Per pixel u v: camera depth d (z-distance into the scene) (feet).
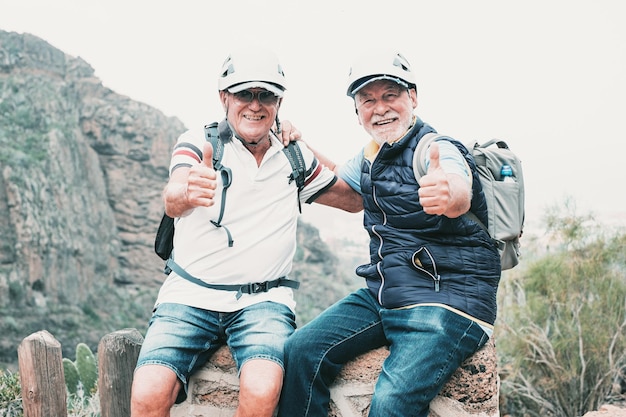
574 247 37.99
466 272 8.99
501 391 36.22
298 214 10.73
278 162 10.18
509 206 9.18
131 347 11.10
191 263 9.87
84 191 237.45
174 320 9.52
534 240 39.96
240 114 9.85
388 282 9.22
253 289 9.85
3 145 214.28
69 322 196.34
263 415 8.73
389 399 8.46
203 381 9.97
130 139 262.88
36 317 190.08
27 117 232.12
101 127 259.60
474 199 9.00
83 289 217.36
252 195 9.92
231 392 9.87
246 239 9.81
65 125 243.40
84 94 269.03
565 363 35.42
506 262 9.57
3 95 232.73
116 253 245.45
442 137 9.18
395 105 9.47
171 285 9.97
